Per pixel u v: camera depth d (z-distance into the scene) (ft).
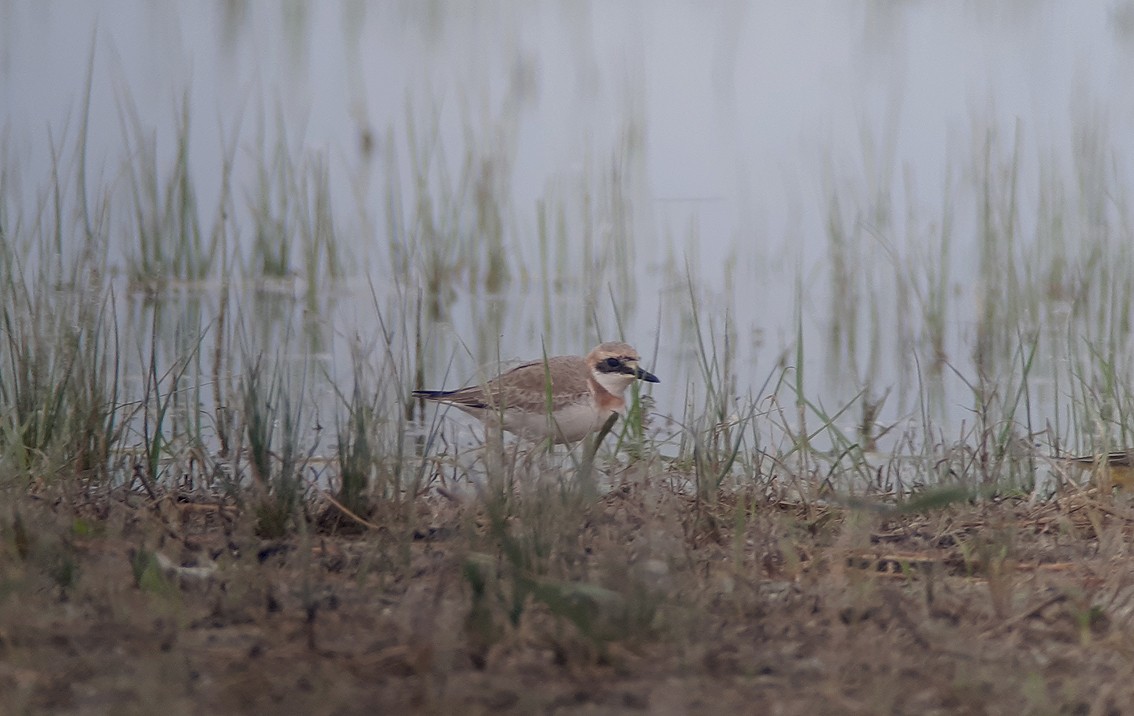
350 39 87.92
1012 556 27.55
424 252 66.44
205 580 24.61
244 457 36.35
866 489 34.22
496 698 19.11
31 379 36.27
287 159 67.21
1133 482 34.19
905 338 57.26
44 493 30.30
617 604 21.68
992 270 61.16
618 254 66.90
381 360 50.19
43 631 21.03
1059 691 20.22
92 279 41.70
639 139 74.69
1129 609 24.40
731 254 68.13
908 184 64.03
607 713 18.80
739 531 27.48
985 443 35.81
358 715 18.35
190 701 18.78
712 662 20.85
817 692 19.80
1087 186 65.51
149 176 63.72
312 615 21.98
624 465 36.63
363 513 30.45
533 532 25.80
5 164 55.47
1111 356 44.37
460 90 71.20
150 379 40.81
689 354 54.44
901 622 22.95
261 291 63.05
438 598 23.04
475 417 41.22
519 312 61.52
